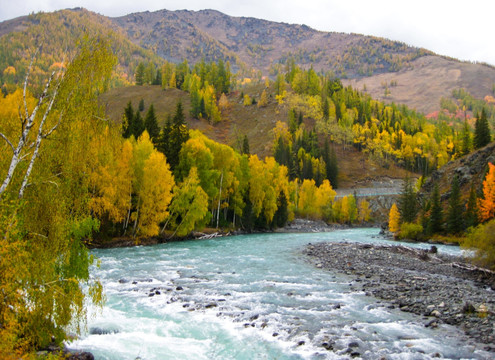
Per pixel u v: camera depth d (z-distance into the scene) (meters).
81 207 11.98
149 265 30.30
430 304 19.52
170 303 19.31
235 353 13.35
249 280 25.33
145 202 44.25
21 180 10.88
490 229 30.98
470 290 23.06
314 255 38.31
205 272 27.86
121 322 16.16
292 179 151.50
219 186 65.00
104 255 35.28
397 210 84.12
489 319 16.77
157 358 12.79
